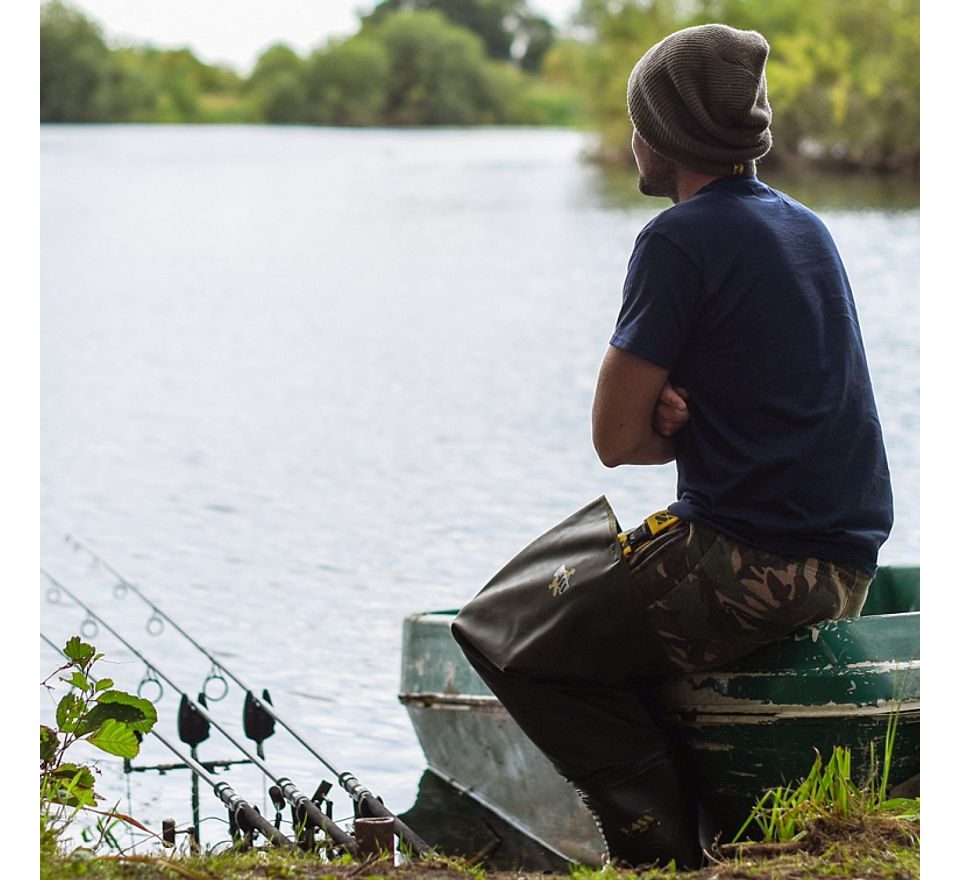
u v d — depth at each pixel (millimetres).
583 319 16938
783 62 39125
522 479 9422
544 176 42188
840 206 27453
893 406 10922
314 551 7848
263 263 23062
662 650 3535
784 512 3451
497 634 3678
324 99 89500
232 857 3201
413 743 5375
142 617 6816
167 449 10586
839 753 3424
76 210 31578
